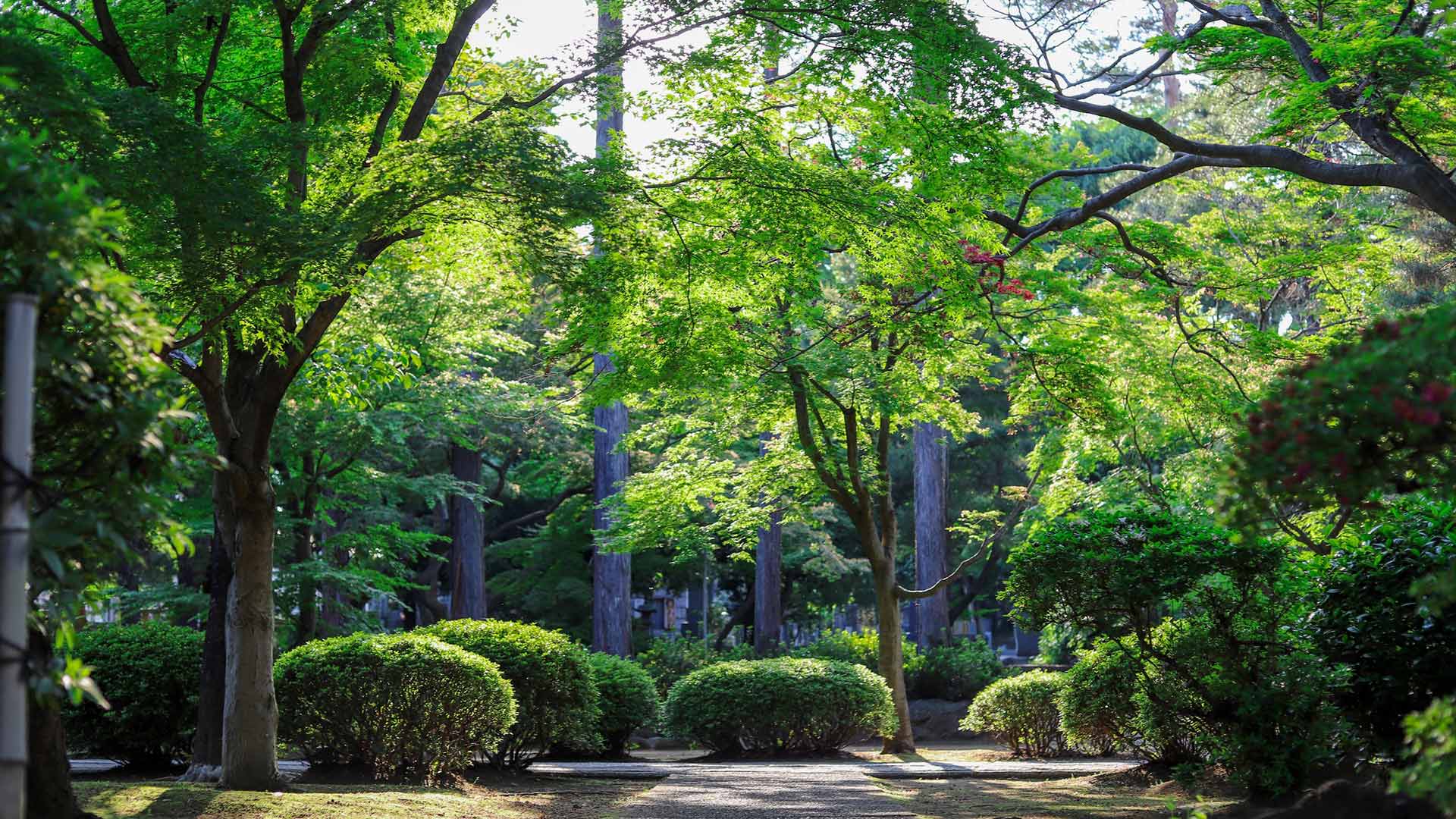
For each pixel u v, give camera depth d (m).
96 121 6.84
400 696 11.23
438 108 12.36
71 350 4.41
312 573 18.36
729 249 11.99
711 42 11.34
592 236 10.54
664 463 19.75
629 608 25.16
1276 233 16.36
